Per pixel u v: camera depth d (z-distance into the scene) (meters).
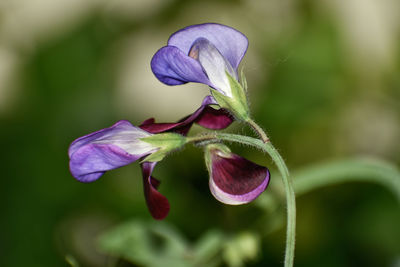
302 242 0.37
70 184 0.39
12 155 0.39
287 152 0.39
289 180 0.27
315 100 0.40
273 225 0.33
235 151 0.37
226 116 0.28
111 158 0.27
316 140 0.39
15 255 0.38
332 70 0.40
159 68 0.28
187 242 0.35
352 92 0.40
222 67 0.28
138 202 0.38
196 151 0.37
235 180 0.27
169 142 0.28
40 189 0.39
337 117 0.40
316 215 0.37
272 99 0.40
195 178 0.37
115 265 0.34
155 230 0.34
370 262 0.37
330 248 0.37
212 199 0.37
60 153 0.40
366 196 0.38
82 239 0.38
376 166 0.31
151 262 0.34
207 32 0.28
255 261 0.36
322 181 0.31
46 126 0.40
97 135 0.27
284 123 0.39
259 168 0.27
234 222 0.33
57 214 0.38
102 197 0.39
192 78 0.28
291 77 0.40
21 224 0.38
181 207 0.37
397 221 0.37
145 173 0.28
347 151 0.40
